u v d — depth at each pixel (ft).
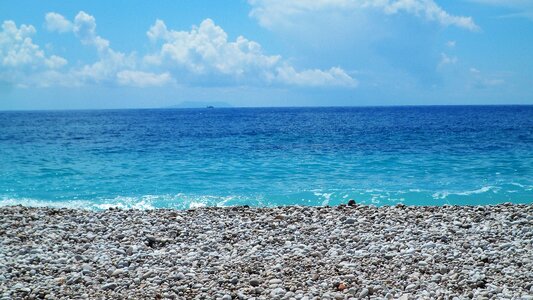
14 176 78.59
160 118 420.36
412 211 44.83
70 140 146.72
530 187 67.00
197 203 59.77
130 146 124.98
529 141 131.23
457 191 64.90
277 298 24.72
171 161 95.30
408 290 25.58
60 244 34.81
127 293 25.72
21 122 325.42
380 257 31.04
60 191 67.41
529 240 34.35
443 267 28.45
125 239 35.91
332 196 62.49
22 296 25.25
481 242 33.99
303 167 86.43
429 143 127.13
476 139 139.23
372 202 59.41
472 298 24.29
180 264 30.35
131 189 68.64
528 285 25.63
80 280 27.40
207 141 139.64
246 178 76.33
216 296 25.20
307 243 34.73
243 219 42.19
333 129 199.93
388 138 145.07
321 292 25.52
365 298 24.71
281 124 260.42
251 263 30.09
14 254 32.32
